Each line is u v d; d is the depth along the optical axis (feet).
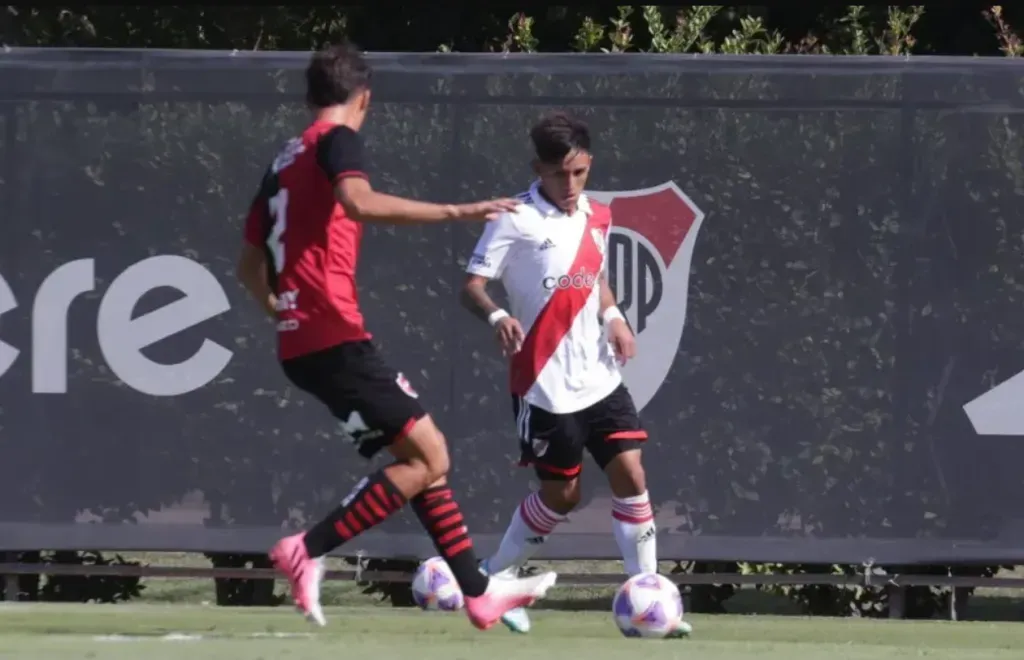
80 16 126.21
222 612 80.79
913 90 79.97
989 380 80.33
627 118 80.64
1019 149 79.87
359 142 55.21
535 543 72.59
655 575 69.00
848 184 80.33
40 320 82.17
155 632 69.00
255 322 82.07
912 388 80.48
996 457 80.38
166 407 82.12
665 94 80.53
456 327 81.30
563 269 68.03
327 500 81.87
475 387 81.25
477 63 80.84
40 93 81.66
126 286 82.07
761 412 80.69
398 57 80.84
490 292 81.61
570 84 80.74
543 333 68.49
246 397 82.12
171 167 81.76
